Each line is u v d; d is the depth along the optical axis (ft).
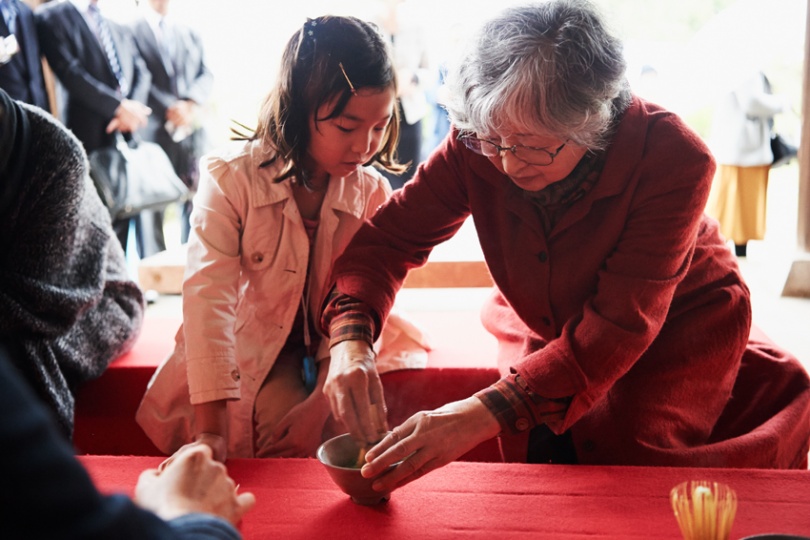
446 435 3.70
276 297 5.53
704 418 5.01
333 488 3.83
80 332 6.21
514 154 4.01
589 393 4.03
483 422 3.84
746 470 3.92
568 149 4.05
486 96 3.85
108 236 6.30
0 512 1.56
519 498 3.70
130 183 11.17
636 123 4.27
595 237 4.44
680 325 4.91
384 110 5.05
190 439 5.53
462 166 4.84
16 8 10.84
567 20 3.78
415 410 6.47
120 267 6.86
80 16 11.55
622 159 4.24
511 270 4.76
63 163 5.53
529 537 3.38
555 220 4.61
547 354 4.04
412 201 4.95
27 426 1.56
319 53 4.94
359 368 4.16
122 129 11.62
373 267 4.75
